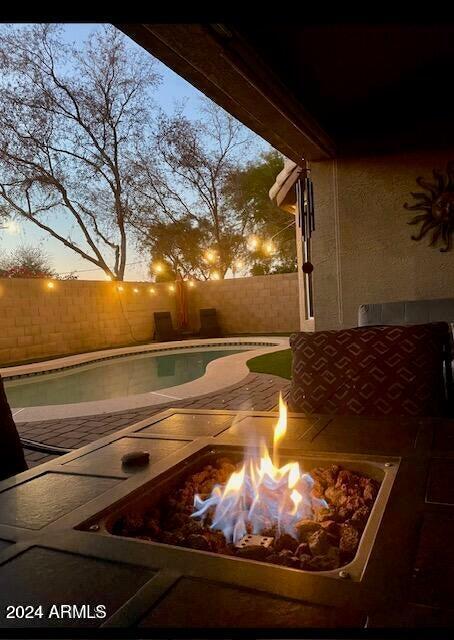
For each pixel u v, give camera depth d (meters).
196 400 4.91
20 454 1.62
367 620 0.54
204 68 2.60
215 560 0.69
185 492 1.13
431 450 1.20
